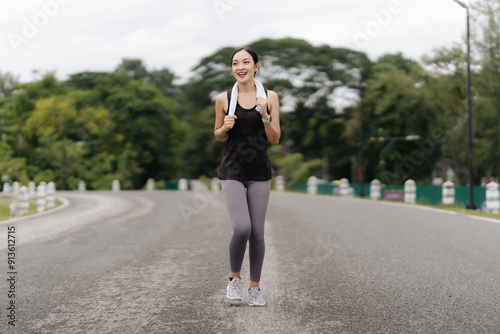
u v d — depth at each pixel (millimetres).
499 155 39125
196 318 4281
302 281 5773
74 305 4758
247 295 5145
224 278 6008
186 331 3930
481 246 8195
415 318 4258
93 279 5961
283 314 4387
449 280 5746
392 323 4121
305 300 4887
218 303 4789
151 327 4043
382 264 6773
